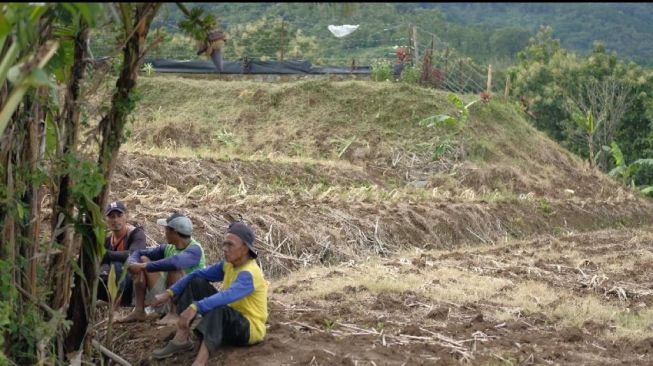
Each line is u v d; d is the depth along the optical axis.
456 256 13.09
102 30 6.43
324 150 23.61
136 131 22.00
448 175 22.98
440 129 24.80
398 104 25.50
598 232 18.50
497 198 19.91
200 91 25.55
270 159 19.38
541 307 9.08
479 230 16.97
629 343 7.86
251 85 26.09
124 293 8.16
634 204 24.39
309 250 12.59
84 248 6.52
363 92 25.92
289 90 25.72
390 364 6.63
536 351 7.30
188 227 7.59
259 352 6.81
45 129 6.33
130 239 7.98
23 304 6.15
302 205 14.40
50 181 6.21
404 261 12.09
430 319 8.34
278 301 8.82
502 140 26.28
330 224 13.78
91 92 6.21
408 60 30.44
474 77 34.78
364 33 38.44
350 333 7.53
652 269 12.51
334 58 36.16
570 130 36.34
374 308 8.66
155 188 14.60
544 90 37.81
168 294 7.08
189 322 6.66
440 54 35.12
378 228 14.36
